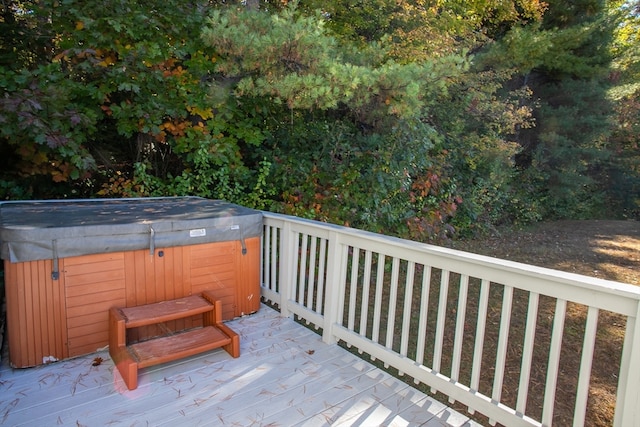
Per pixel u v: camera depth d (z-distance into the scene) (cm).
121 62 430
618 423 159
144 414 208
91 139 460
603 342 371
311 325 342
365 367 265
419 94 463
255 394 230
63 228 245
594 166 1223
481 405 206
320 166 524
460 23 775
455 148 760
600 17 1022
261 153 519
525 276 188
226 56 461
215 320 284
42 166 418
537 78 1101
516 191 1003
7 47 450
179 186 467
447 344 377
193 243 298
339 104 540
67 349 254
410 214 596
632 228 1010
